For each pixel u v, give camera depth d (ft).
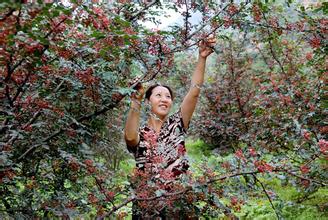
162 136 8.86
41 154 7.73
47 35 5.76
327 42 10.04
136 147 8.81
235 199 7.20
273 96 14.99
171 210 7.56
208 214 7.91
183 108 9.40
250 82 26.27
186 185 7.00
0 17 5.01
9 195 7.61
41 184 7.91
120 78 7.78
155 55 7.64
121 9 8.20
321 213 13.14
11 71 6.17
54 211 7.06
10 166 6.76
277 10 13.12
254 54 27.43
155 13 8.18
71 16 5.82
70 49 6.61
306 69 18.83
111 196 7.70
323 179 9.43
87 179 8.89
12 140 6.84
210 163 7.48
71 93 7.40
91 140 8.34
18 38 5.17
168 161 8.59
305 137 10.74
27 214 7.31
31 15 4.97
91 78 7.07
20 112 7.09
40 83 7.34
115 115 8.89
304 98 14.23
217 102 26.96
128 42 6.21
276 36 11.09
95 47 6.61
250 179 7.32
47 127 7.59
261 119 15.60
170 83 20.92
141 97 7.90
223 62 27.53
